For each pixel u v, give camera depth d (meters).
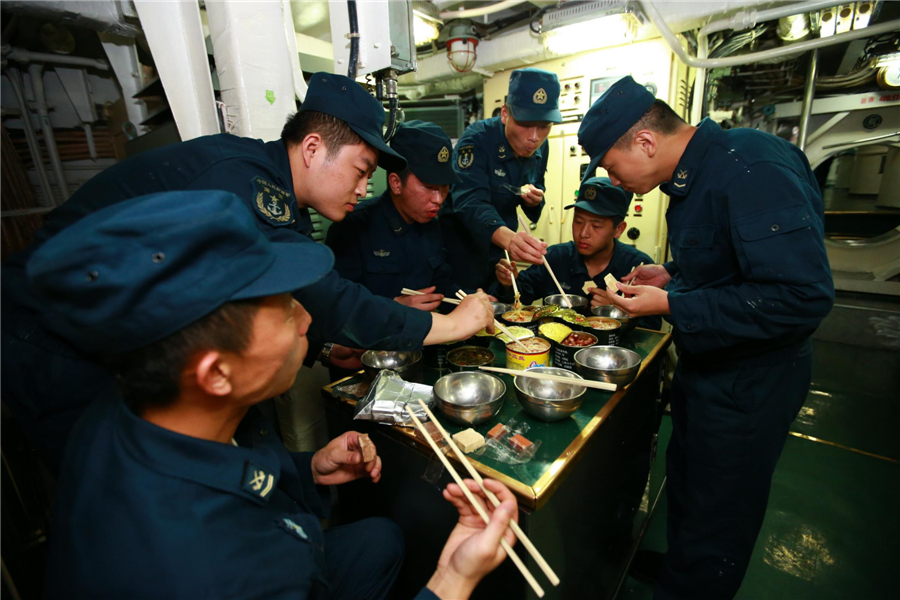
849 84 2.83
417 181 1.52
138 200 0.50
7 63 1.48
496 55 2.89
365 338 0.98
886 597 1.49
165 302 0.47
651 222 2.79
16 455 1.07
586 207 1.94
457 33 2.63
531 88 1.82
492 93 3.20
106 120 1.76
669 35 2.19
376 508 1.24
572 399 1.03
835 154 3.03
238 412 0.64
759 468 1.24
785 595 1.51
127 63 1.61
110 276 0.45
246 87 1.21
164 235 0.47
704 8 2.09
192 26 1.14
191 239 0.48
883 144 2.87
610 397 1.19
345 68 1.40
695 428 1.31
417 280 1.84
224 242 0.50
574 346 1.35
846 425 2.49
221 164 0.85
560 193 3.07
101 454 0.56
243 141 0.96
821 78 2.90
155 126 1.62
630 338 1.63
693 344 1.18
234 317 0.51
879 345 3.02
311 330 0.97
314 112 0.99
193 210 0.49
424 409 1.05
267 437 0.83
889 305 3.03
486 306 1.20
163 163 0.85
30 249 0.84
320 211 1.09
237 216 0.52
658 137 1.22
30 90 1.56
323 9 1.53
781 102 3.15
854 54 2.82
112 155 1.80
